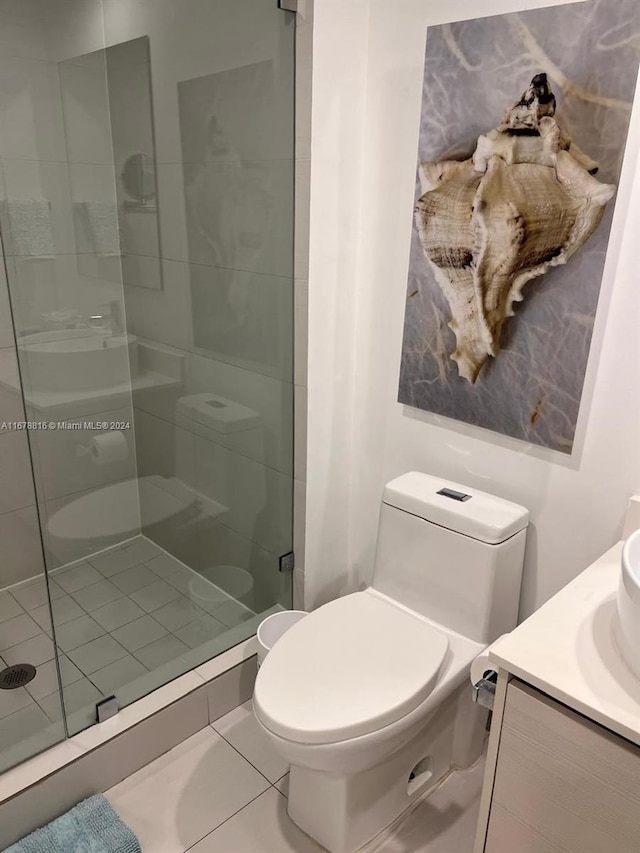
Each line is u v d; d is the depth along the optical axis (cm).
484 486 179
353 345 202
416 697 143
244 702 205
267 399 205
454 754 181
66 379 234
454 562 167
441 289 174
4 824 156
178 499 245
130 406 252
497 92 150
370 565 222
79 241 229
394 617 167
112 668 197
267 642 200
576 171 141
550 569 171
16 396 228
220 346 214
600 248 141
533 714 108
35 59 207
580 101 137
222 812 169
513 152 150
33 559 249
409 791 170
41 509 225
